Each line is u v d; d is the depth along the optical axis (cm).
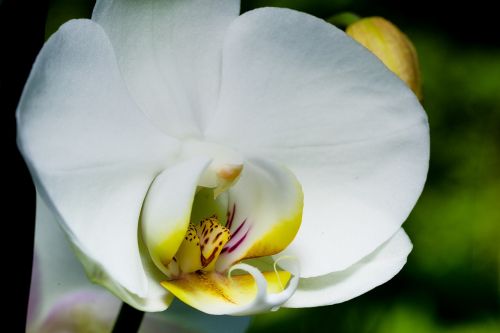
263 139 38
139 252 37
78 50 34
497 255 66
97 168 35
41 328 45
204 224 38
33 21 34
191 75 36
